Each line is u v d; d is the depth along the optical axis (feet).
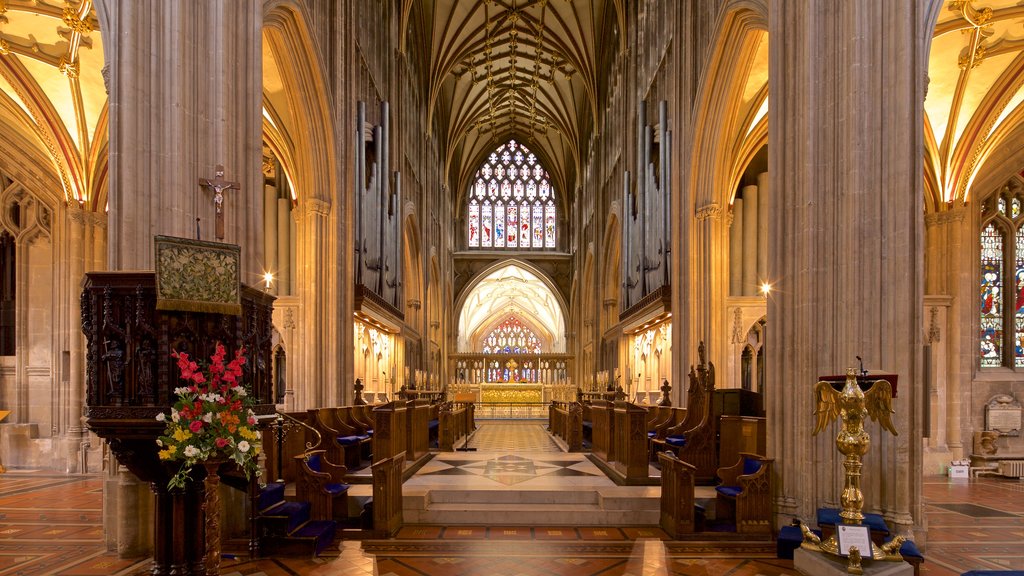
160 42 24.99
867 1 25.85
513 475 37.78
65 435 50.72
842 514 20.93
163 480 19.42
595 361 103.19
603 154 97.91
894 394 20.56
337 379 47.14
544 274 134.51
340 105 48.03
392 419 34.60
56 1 39.34
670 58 57.06
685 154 51.19
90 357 18.62
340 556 24.75
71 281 51.31
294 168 49.03
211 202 26.27
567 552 25.36
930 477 47.85
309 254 46.26
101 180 52.44
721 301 48.42
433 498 32.27
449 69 100.12
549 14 94.73
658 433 44.19
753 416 34.06
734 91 45.39
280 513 25.49
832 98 26.73
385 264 64.18
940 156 52.54
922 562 22.17
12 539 27.12
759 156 59.36
